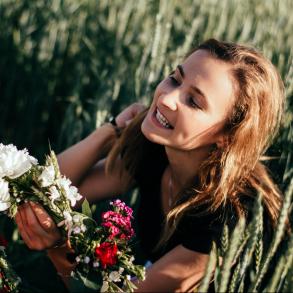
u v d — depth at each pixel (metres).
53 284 2.80
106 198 2.38
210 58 1.88
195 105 1.86
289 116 2.53
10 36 4.64
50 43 4.42
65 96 4.31
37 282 2.79
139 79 3.26
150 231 2.20
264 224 1.93
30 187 1.70
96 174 2.36
